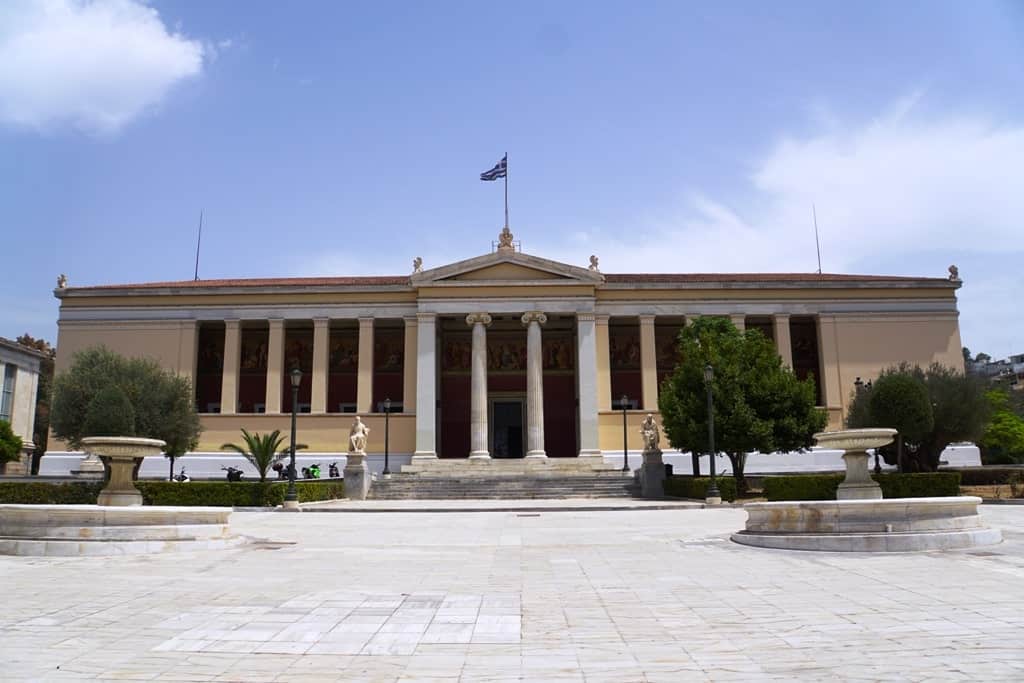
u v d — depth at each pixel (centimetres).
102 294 5300
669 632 863
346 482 4075
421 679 689
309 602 1048
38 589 1144
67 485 3500
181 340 5278
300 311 5347
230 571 1349
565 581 1231
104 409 3634
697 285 5303
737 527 2200
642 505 3284
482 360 5156
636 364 5681
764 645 795
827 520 1575
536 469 4853
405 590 1149
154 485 3403
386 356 5716
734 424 3772
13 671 709
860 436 1869
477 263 5219
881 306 5350
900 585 1121
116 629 881
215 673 707
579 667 723
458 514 3011
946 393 3972
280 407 5241
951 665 701
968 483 4091
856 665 710
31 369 6938
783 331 5281
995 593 1046
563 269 5203
